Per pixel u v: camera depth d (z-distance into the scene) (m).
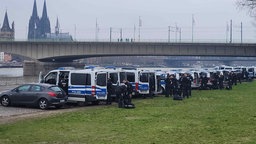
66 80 28.27
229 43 84.62
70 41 90.75
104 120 19.23
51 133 15.28
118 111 23.48
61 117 20.53
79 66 113.69
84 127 16.88
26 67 94.00
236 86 50.19
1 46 94.19
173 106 26.45
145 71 34.06
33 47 93.12
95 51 90.00
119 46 88.94
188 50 86.75
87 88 27.70
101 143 13.11
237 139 13.78
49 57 92.62
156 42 87.19
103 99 28.42
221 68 66.56
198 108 24.95
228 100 31.12
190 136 14.43
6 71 148.62
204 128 16.42
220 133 15.11
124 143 13.07
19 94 26.59
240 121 18.62
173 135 14.66
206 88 44.19
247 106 26.20
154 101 30.81
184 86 33.75
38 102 25.88
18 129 16.31
